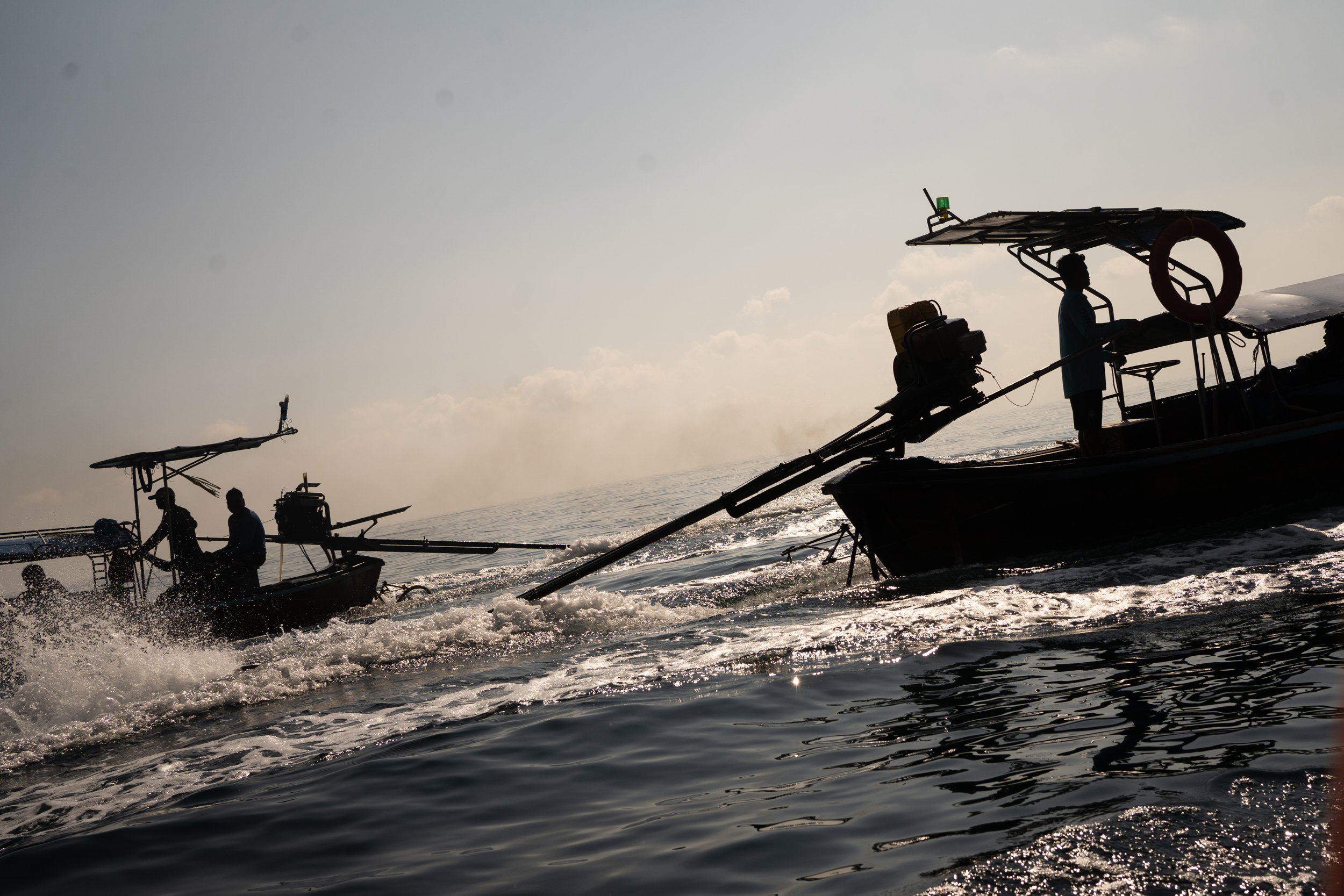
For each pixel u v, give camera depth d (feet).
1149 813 9.04
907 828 9.79
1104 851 8.40
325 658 26.68
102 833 13.10
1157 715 12.26
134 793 15.51
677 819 11.09
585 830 11.06
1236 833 8.34
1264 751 10.25
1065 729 12.34
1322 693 12.01
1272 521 25.39
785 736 14.14
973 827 9.51
